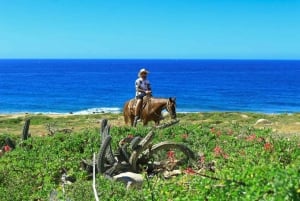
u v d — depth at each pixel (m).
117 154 12.65
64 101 82.81
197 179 9.12
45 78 163.75
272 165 9.51
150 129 16.34
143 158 13.01
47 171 12.29
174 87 118.69
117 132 16.06
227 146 14.30
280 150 12.36
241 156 12.36
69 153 13.73
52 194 10.23
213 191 8.27
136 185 11.46
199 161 13.12
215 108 72.00
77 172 12.27
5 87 117.06
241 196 7.75
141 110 24.25
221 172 9.41
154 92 103.69
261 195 7.36
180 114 42.47
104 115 43.81
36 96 92.62
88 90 107.06
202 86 122.12
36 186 11.75
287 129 31.06
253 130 16.58
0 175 12.02
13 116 45.53
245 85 126.06
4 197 11.07
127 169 12.54
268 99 86.25
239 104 77.62
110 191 10.00
